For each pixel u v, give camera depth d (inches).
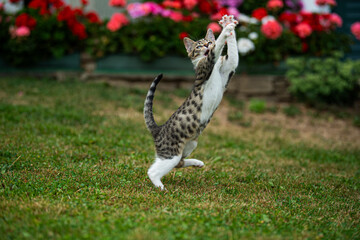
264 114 399.9
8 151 219.0
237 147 298.2
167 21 444.5
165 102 394.0
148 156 244.8
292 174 237.0
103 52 449.4
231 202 171.5
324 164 271.7
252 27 433.4
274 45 432.8
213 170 230.5
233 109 405.4
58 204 149.8
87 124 309.7
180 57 450.9
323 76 407.2
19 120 293.1
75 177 188.1
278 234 138.7
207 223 140.5
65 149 238.7
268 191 197.9
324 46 449.1
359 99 428.5
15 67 457.7
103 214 145.0
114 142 268.4
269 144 317.1
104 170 205.5
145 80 451.8
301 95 422.9
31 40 438.9
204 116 181.6
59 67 458.6
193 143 187.0
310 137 349.7
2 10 463.8
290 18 442.3
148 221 139.9
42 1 457.4
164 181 201.9
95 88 414.0
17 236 125.1
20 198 155.6
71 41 450.9
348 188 217.2
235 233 134.9
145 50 442.6
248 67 435.8
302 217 162.4
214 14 465.7
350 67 400.2
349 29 511.2
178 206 159.6
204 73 178.4
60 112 327.3
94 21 449.7
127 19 466.3
